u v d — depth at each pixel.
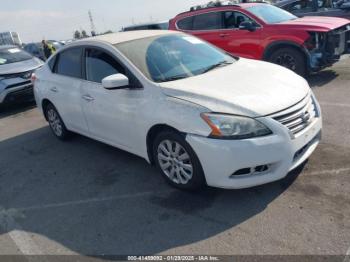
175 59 4.16
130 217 3.39
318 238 2.73
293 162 3.25
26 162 5.23
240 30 7.74
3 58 9.19
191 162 3.36
